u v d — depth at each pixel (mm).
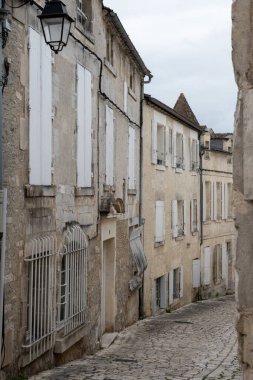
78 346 10711
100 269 12680
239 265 2854
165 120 21000
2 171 6883
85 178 11172
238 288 2850
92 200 11828
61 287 9602
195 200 25781
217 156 28719
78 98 10609
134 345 12805
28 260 7824
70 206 10164
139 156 18203
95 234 12102
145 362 10242
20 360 7688
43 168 8617
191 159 25094
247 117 2826
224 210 29859
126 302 15867
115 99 14461
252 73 2844
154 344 12867
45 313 8500
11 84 7414
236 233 2875
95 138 12109
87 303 11383
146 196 19062
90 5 11688
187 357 10891
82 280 10656
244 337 2840
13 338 7426
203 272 26859
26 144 7938
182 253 23641
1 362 6969
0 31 6812
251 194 2791
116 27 13766
